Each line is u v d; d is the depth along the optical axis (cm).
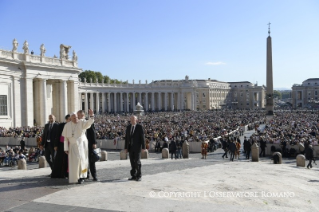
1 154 2744
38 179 1200
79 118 1130
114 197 909
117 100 13838
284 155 3269
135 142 1184
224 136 4041
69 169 1105
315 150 3228
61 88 6419
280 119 7450
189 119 7631
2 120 5084
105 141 4019
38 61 5791
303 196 1113
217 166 1923
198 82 18525
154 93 15262
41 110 5922
